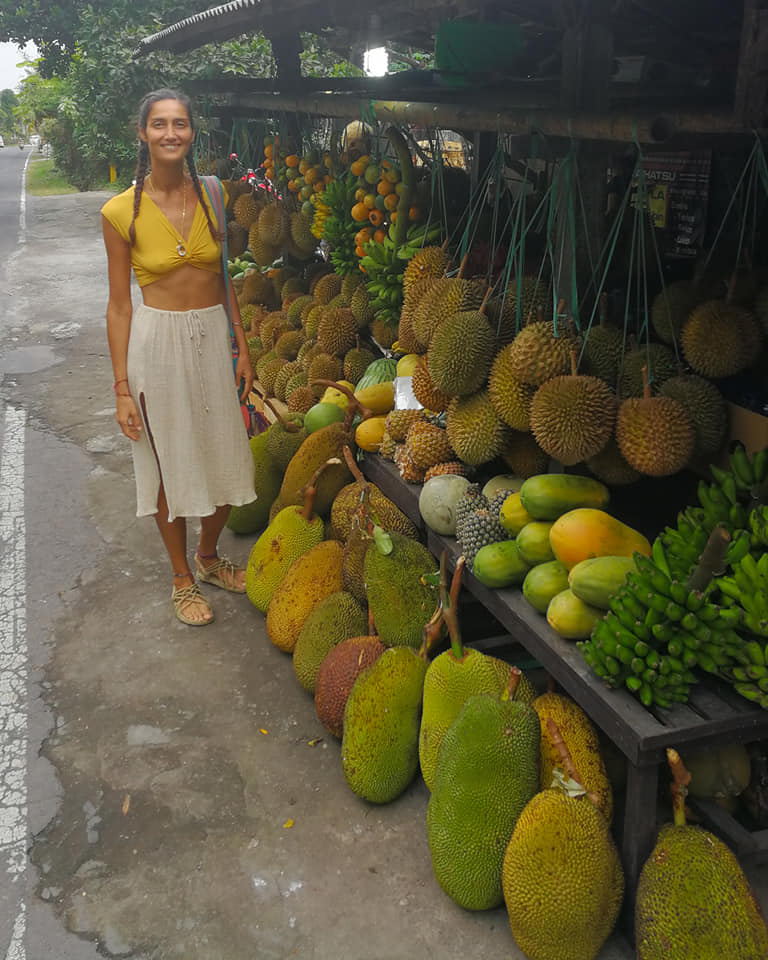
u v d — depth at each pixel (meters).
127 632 3.78
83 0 18.50
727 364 2.54
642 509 3.06
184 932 2.33
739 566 2.15
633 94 3.34
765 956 1.96
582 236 2.97
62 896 2.46
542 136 2.91
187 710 3.25
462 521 2.90
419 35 6.40
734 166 3.38
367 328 4.75
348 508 3.66
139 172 3.21
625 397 2.68
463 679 2.49
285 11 4.55
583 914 2.04
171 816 2.73
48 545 4.59
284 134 5.82
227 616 3.89
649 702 2.08
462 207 4.14
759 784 2.37
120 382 3.45
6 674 3.50
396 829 2.65
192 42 6.74
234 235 6.33
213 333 3.48
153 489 3.60
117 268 3.34
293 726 3.15
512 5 3.53
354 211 4.47
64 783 2.89
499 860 2.25
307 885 2.46
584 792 2.14
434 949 2.25
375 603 2.98
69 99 19.98
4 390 7.25
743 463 2.45
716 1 3.29
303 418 4.39
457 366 2.86
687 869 1.99
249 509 4.48
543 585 2.48
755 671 2.03
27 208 20.66
